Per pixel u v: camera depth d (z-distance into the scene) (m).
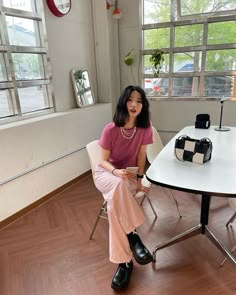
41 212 2.53
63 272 1.74
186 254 1.86
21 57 2.57
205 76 3.50
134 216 1.56
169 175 1.45
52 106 2.98
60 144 2.86
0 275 1.73
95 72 3.69
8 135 2.21
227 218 2.30
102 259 1.85
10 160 2.26
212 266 1.74
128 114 1.66
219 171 1.49
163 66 3.69
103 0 3.32
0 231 2.23
